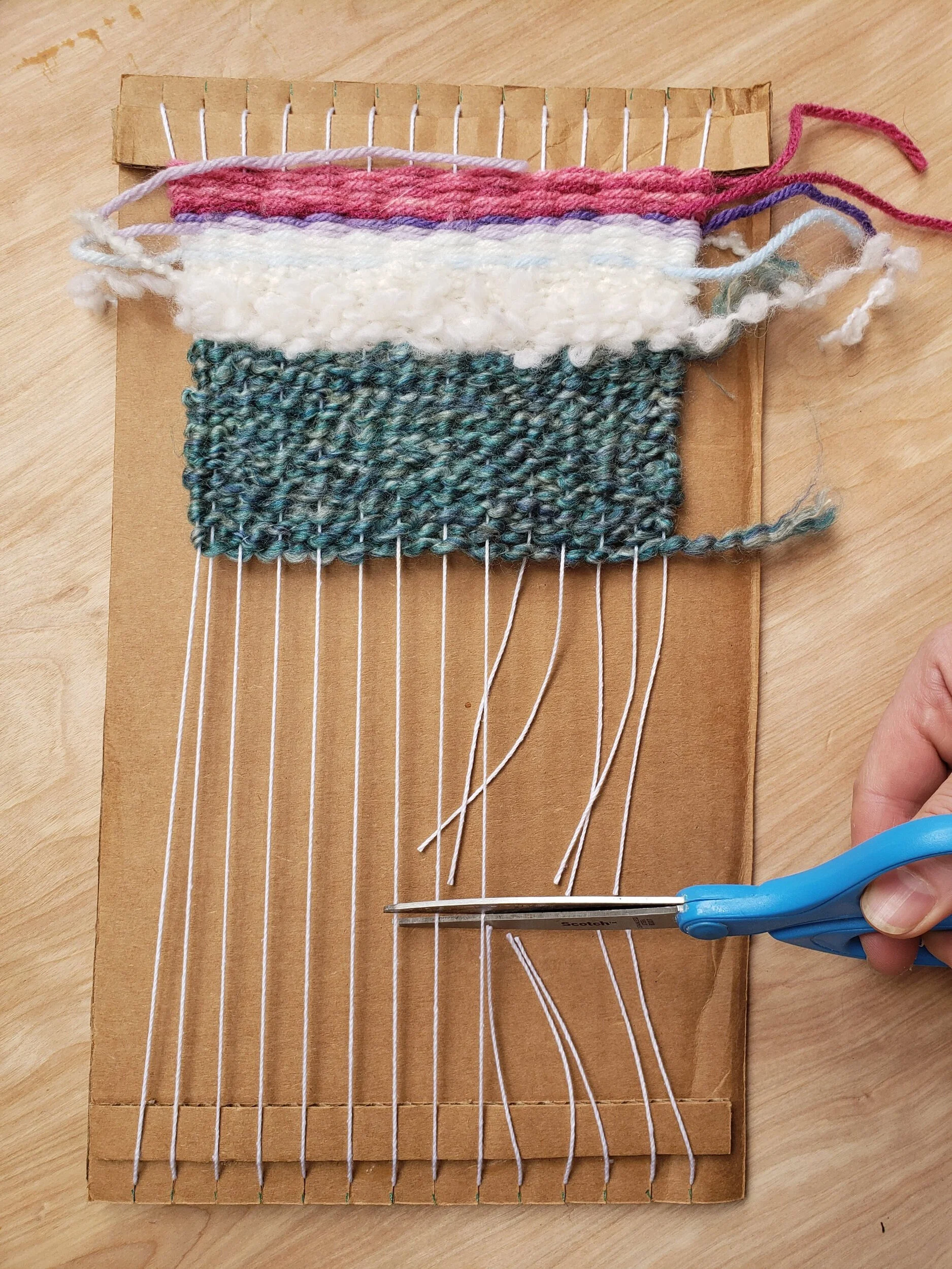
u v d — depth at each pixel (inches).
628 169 24.1
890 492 24.6
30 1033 23.8
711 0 25.1
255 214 23.0
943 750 22.2
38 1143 23.5
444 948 23.1
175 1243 23.2
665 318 22.7
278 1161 22.7
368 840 23.2
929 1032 24.0
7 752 24.1
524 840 23.3
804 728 24.3
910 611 24.4
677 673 23.6
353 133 24.0
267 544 23.1
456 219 22.9
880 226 24.9
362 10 25.0
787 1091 23.8
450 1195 22.8
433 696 23.5
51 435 24.4
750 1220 23.5
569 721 23.5
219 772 23.2
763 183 23.1
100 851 23.1
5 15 24.7
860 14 25.1
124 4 24.8
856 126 24.9
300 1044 22.9
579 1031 23.2
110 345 24.6
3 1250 23.2
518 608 23.6
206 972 22.9
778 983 24.1
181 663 23.3
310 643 23.5
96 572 24.4
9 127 24.6
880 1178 23.6
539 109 24.1
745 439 23.9
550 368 23.2
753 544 23.1
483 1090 22.9
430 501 23.0
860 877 18.0
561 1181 23.0
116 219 23.8
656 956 23.4
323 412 23.0
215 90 23.9
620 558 23.2
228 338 22.8
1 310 24.5
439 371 23.1
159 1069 22.8
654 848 23.3
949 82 25.0
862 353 24.7
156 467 23.5
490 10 25.1
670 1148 23.0
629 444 23.2
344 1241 23.3
